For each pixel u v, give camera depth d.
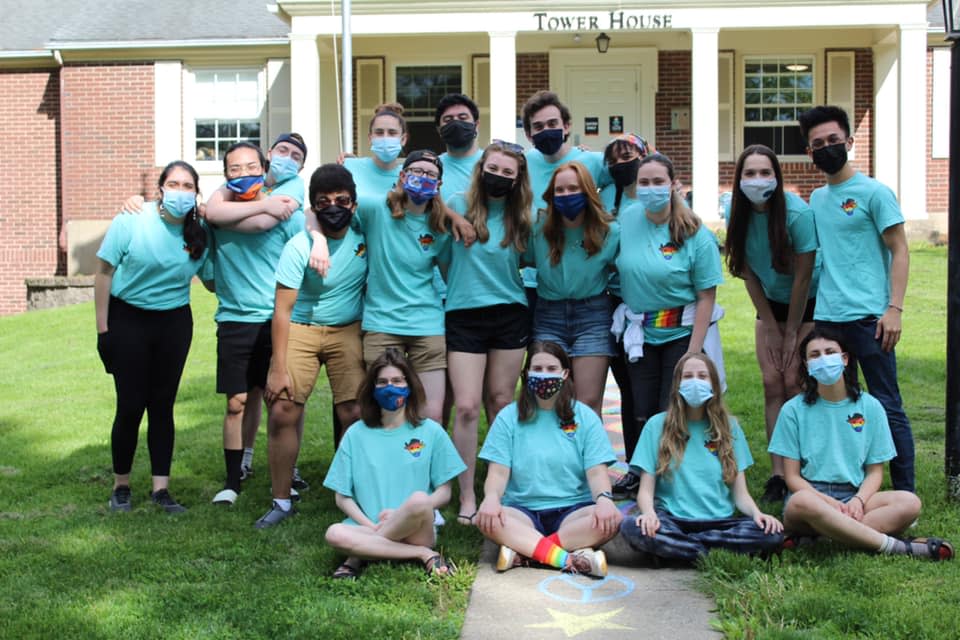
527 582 4.63
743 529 4.80
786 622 4.06
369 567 4.69
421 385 5.12
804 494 4.71
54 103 19.70
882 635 3.90
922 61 16.55
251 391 6.57
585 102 18.88
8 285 19.92
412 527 4.68
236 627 4.14
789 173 18.86
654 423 5.12
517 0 16.56
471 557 4.96
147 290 5.78
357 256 5.59
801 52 18.75
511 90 16.75
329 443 7.60
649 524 4.78
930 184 18.72
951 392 5.62
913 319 11.57
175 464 7.00
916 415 7.71
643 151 5.91
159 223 5.74
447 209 5.50
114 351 5.78
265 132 19.02
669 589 4.54
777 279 5.74
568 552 4.81
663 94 18.77
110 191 19.20
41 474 6.77
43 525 5.58
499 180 5.41
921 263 14.97
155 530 5.46
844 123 5.39
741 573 4.59
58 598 4.47
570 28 16.67
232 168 5.79
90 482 6.61
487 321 5.55
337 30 16.84
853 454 5.09
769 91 18.91
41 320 14.36
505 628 4.09
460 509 5.66
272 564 4.88
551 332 5.72
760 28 16.92
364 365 5.70
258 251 5.89
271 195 5.90
